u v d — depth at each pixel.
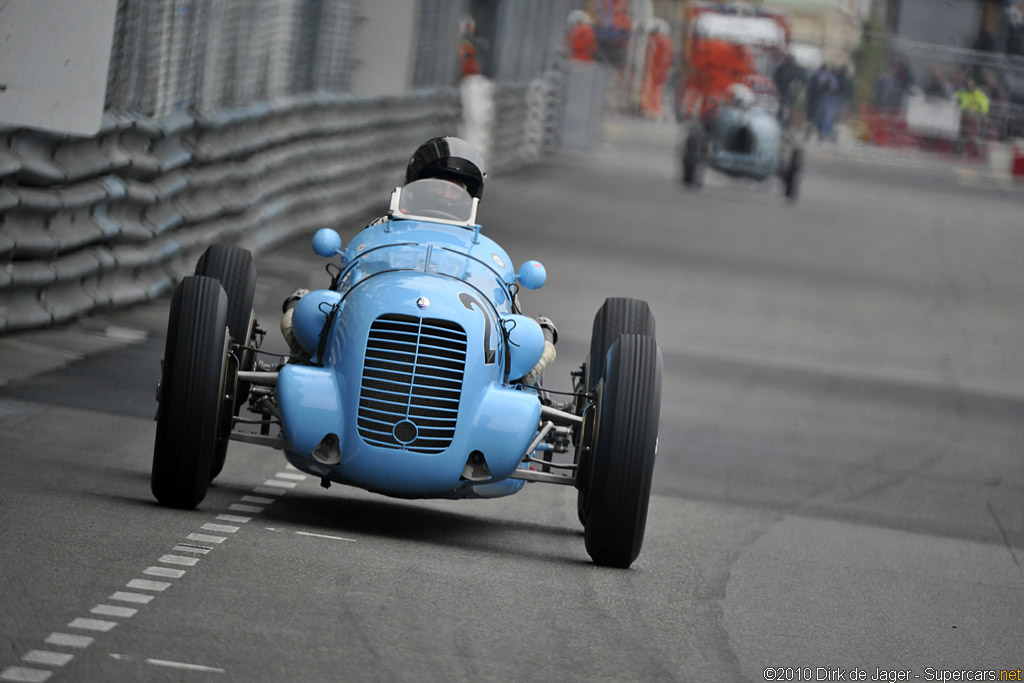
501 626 20.20
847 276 87.81
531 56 148.62
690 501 33.56
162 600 19.17
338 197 77.75
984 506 37.53
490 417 24.47
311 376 24.28
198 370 23.86
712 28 192.50
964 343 68.31
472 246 27.55
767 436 43.34
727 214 117.25
